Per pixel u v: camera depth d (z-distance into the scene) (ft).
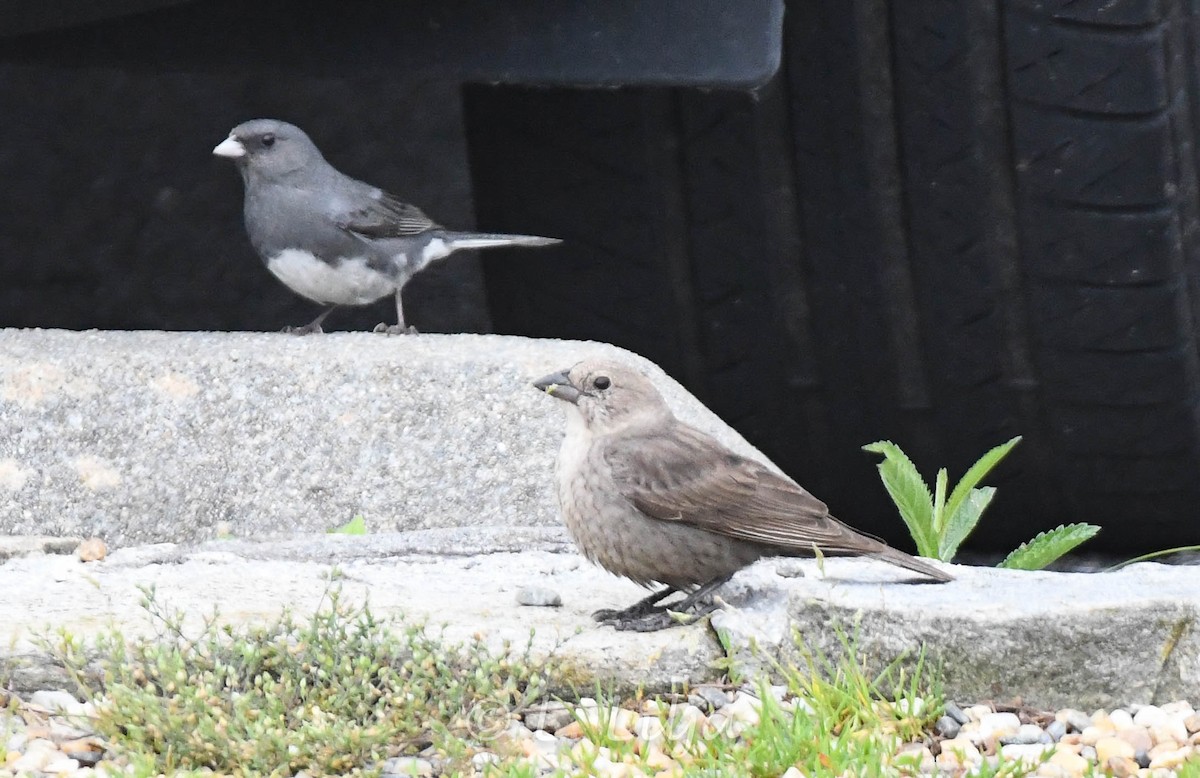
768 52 35.58
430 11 37.45
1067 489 41.37
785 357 41.73
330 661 25.75
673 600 31.07
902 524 44.14
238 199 54.39
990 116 37.45
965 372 40.14
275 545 34.42
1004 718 26.84
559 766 24.63
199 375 38.40
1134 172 37.04
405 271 44.93
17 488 37.45
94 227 54.44
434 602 29.94
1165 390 38.96
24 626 27.40
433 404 38.24
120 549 34.27
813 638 27.66
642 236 42.04
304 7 38.14
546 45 36.86
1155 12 36.01
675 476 28.89
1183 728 26.76
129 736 24.93
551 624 28.63
